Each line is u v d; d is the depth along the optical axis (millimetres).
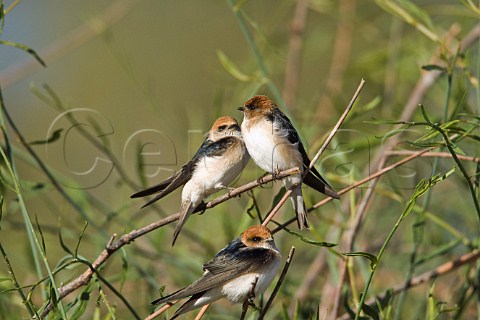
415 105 12719
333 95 14695
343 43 15414
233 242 8875
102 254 8250
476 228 12195
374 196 12703
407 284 10258
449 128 8586
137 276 11352
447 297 11695
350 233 10305
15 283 7883
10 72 15008
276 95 10898
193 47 21406
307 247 13164
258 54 11156
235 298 8641
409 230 12805
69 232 11898
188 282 11992
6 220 11586
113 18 16094
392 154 10000
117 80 21141
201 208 9523
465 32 14188
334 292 11586
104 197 18516
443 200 13375
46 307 8242
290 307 11938
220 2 17984
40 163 9930
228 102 13969
